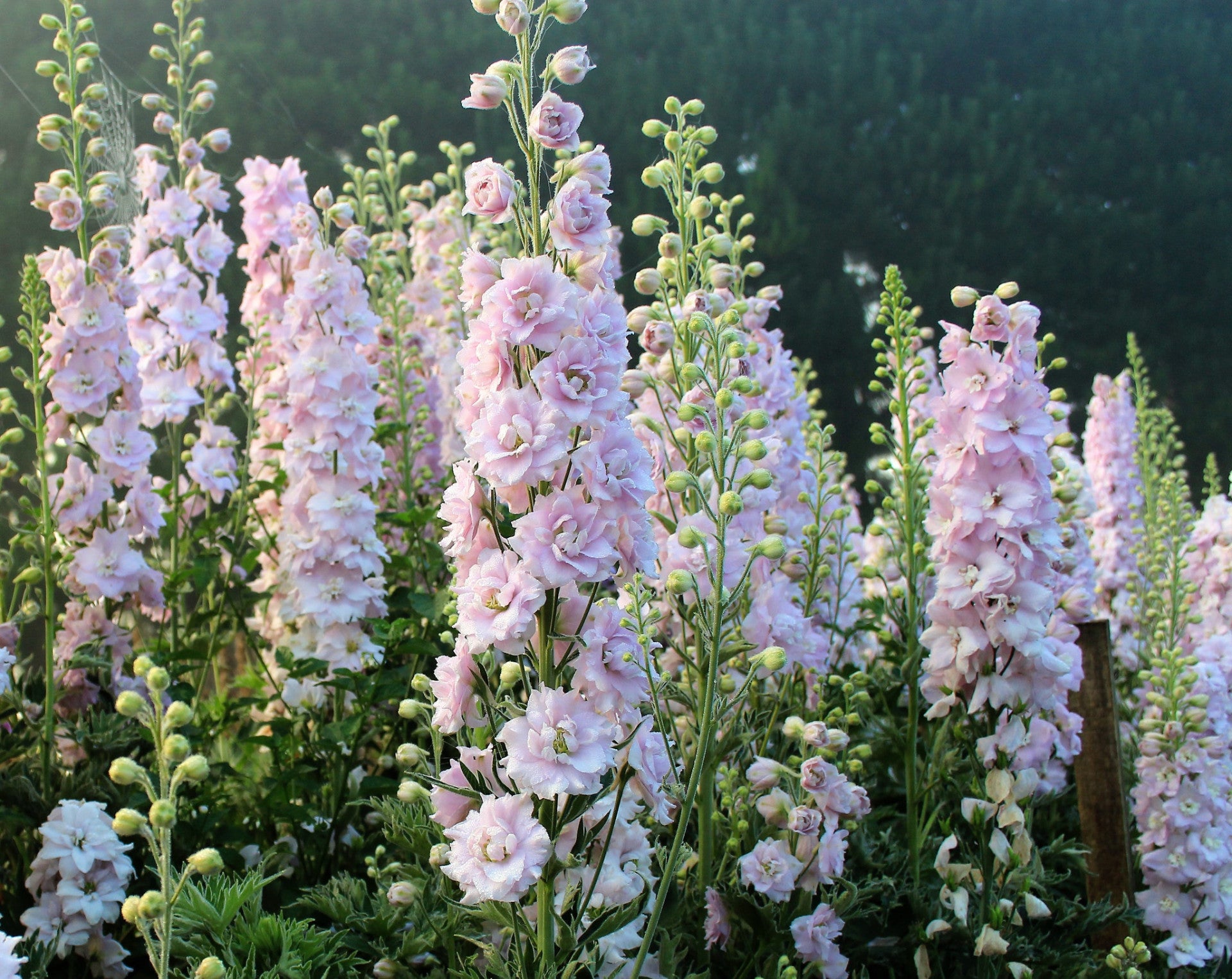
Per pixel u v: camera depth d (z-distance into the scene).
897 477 3.30
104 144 3.44
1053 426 2.58
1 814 2.90
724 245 3.00
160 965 1.59
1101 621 3.20
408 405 4.72
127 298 3.48
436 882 2.57
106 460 3.40
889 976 2.98
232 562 3.84
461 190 5.14
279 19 8.49
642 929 2.40
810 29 10.54
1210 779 3.22
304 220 3.78
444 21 8.95
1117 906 3.09
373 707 3.62
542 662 1.97
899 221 10.03
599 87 9.20
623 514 1.92
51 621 3.12
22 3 7.14
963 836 3.15
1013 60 11.00
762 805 2.69
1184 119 10.62
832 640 3.89
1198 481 10.14
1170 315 10.27
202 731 3.36
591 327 1.91
